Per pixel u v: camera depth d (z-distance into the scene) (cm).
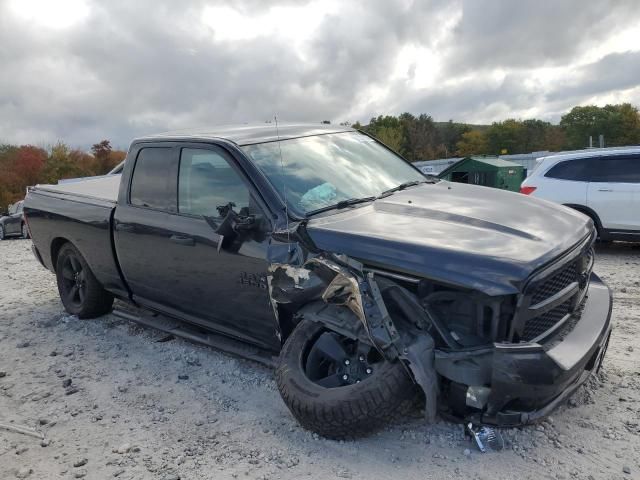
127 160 521
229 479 319
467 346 310
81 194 600
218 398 420
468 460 317
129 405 422
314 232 358
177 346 532
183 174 462
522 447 326
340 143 485
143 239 490
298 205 389
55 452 364
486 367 299
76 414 414
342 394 320
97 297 608
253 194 400
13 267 1102
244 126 495
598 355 348
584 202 942
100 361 513
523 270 297
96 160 7438
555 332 329
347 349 350
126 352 529
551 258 314
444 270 308
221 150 433
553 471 303
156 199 485
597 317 354
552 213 390
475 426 326
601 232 937
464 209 380
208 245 426
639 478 294
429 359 312
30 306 725
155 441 368
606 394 382
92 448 366
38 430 395
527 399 296
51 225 620
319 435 350
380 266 329
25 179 6650
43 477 337
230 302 425
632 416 352
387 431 350
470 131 8762
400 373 316
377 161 484
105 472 337
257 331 420
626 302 600
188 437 369
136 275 517
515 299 296
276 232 375
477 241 326
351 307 327
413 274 318
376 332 315
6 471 346
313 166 434
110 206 537
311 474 317
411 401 321
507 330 302
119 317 590
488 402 301
